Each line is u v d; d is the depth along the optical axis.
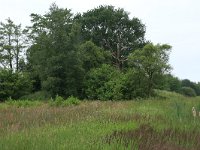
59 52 49.09
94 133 12.41
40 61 49.75
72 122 15.71
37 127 14.77
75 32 49.88
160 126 14.29
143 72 46.09
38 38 52.25
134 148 10.33
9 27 64.94
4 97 51.34
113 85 47.69
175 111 19.36
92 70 50.97
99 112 19.25
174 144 11.32
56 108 23.95
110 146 10.10
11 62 64.94
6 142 10.66
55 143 10.48
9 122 17.39
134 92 46.28
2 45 64.88
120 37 72.00
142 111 20.17
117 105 24.77
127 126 13.82
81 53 50.53
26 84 52.66
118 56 71.06
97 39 70.94
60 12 49.97
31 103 30.70
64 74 48.94
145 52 46.25
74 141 10.83
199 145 11.41
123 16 71.88
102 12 71.19
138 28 72.81
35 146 10.03
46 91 48.81
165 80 47.38
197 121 16.12
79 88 49.97
